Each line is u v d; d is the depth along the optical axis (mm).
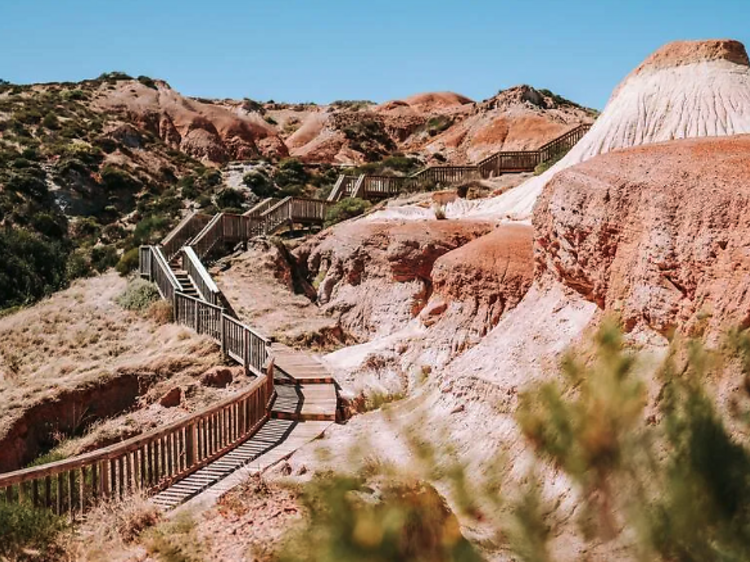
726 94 27875
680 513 3979
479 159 67125
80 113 73250
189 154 77750
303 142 90312
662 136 27672
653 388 5383
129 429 19625
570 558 4562
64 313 28062
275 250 31219
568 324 12891
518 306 14891
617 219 12047
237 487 10594
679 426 4211
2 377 23516
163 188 61531
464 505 5457
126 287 29953
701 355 4676
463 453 11438
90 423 21062
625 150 14000
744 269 9062
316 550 5094
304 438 15461
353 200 37125
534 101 75938
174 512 10945
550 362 12086
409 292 26594
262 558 7754
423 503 5816
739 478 3955
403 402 15289
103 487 11914
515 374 12508
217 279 29562
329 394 18672
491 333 14703
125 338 25719
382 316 26734
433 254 26594
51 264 40250
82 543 10242
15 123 65250
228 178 57875
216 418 14594
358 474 6246
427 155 70312
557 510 5336
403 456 6688
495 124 70250
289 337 25406
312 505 6426
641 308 10766
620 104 29969
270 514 9070
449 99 100375
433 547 5215
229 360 22625
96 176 58969
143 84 88312
